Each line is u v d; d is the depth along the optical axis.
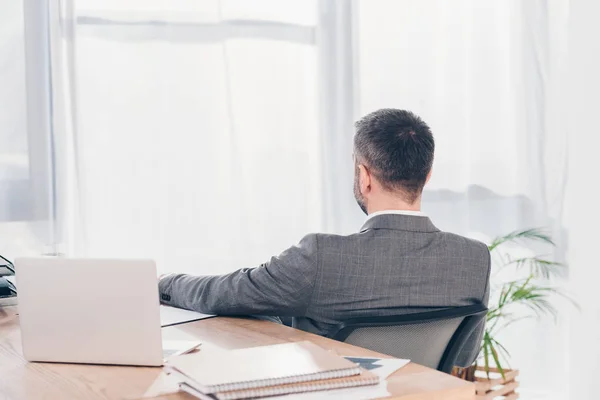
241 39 3.22
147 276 1.33
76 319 1.37
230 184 3.21
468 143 3.46
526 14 3.43
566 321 3.43
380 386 1.17
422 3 3.44
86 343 1.37
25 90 2.91
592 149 3.38
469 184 3.46
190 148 3.15
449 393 1.17
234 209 3.22
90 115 3.01
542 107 3.44
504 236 3.45
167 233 3.13
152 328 1.34
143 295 1.33
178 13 3.13
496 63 3.45
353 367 1.17
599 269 3.38
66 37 2.94
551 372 3.43
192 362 1.19
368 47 3.39
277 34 3.27
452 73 3.45
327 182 3.36
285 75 3.29
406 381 1.21
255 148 3.25
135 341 1.35
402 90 3.43
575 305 3.40
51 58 2.92
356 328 1.57
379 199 1.70
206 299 1.74
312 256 1.61
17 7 2.89
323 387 1.14
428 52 3.45
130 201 3.08
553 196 3.44
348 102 3.37
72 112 2.96
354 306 1.63
